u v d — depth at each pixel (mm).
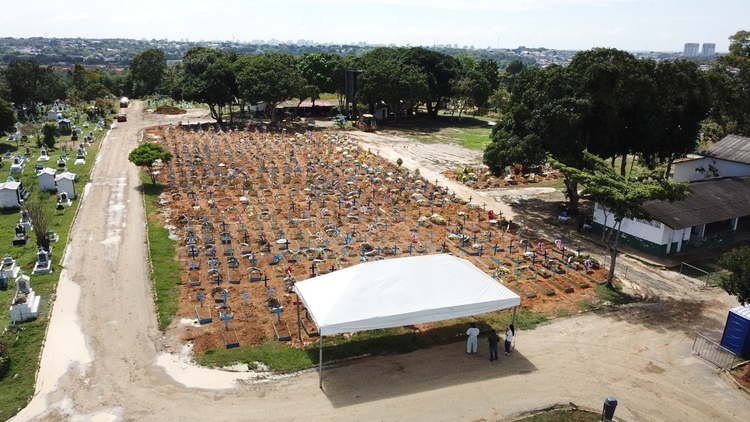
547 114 43844
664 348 27609
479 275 27281
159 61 148500
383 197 51688
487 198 53906
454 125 103438
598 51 45688
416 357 26062
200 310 29594
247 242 39406
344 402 22578
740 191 44500
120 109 112250
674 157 52688
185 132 82812
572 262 37438
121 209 46969
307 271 34875
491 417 22016
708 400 23500
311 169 60156
